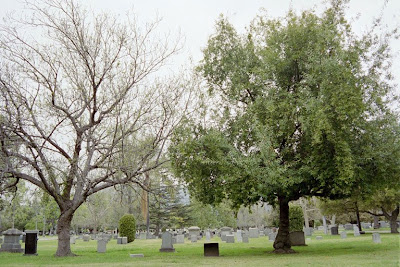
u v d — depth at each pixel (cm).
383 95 1805
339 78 1669
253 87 2025
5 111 1819
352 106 1606
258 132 1741
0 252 2484
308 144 1788
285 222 2116
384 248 1998
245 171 1680
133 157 1997
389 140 1762
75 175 1981
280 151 1925
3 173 1780
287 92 1902
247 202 1948
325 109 1608
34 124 1878
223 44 2167
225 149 1834
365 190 1825
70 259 1891
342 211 4216
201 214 5806
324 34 1800
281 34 2003
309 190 1952
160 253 2273
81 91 2008
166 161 2000
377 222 5528
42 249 2864
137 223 6581
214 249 1970
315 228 7056
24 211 6625
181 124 1922
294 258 1650
